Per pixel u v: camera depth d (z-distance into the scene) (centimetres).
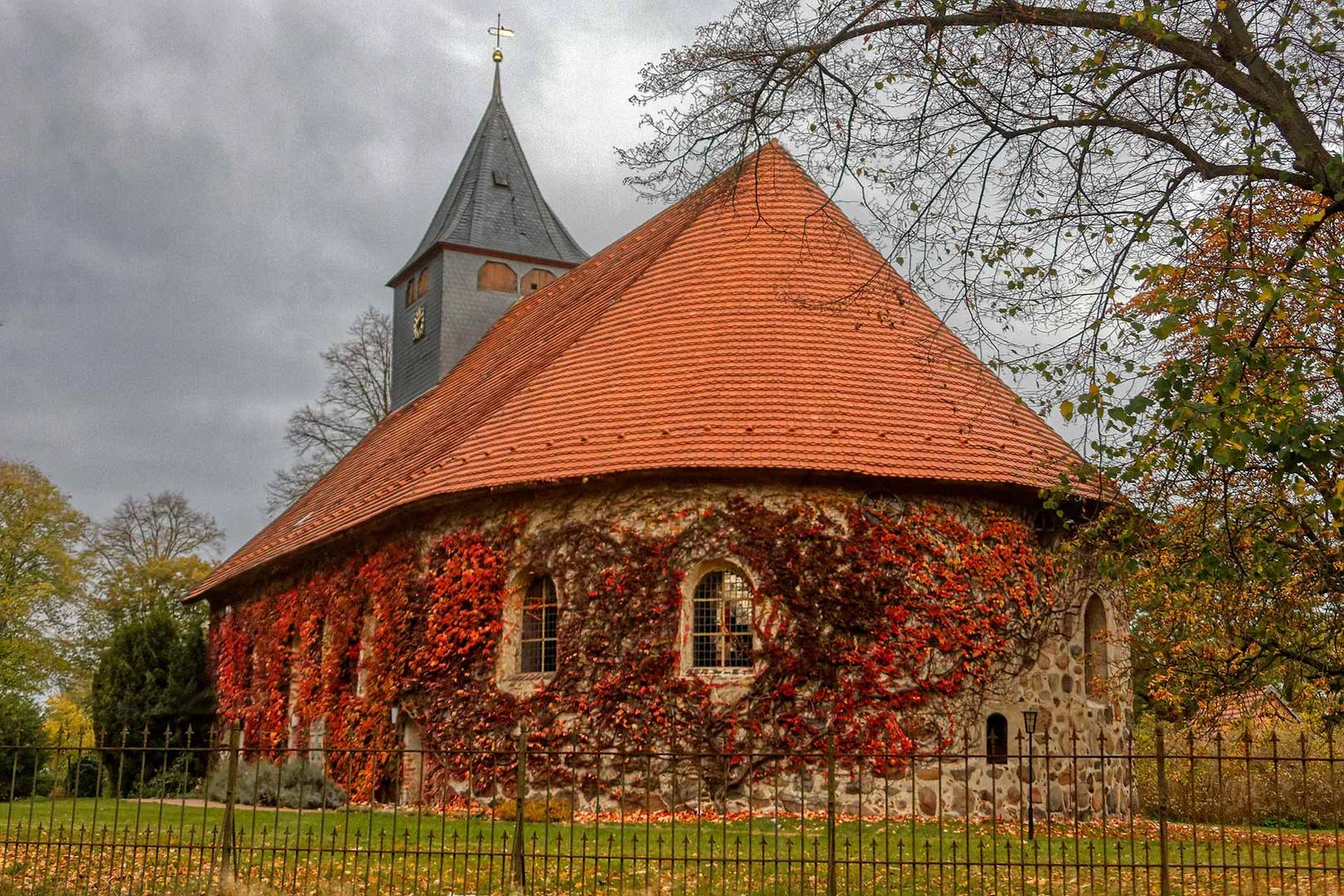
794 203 2536
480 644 2205
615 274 2862
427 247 3791
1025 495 2141
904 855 1491
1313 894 1251
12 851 1506
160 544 5609
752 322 2284
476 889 1205
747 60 1512
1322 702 1934
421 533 2378
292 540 2986
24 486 4700
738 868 1222
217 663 3444
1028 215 1471
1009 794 2044
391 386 4072
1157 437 1351
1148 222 1400
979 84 1446
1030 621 2108
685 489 2075
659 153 1551
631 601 2066
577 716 2070
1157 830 1936
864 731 1978
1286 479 1381
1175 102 1405
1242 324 1334
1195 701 1880
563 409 2262
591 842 1556
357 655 2573
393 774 2302
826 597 2017
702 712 2008
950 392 2227
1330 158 1278
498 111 4022
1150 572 1714
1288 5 1317
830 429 2086
